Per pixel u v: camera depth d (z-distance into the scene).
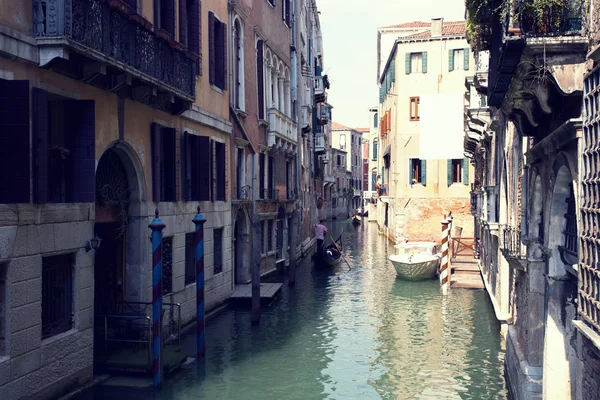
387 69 40.62
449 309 17.67
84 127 9.28
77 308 9.31
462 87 33.84
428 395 10.33
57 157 9.01
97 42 8.84
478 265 24.88
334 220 72.31
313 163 42.09
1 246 7.56
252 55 20.83
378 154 53.09
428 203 33.91
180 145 13.81
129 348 11.29
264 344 13.45
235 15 18.53
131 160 11.43
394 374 11.50
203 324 11.66
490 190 17.08
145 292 11.81
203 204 15.19
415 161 34.53
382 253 34.00
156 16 12.50
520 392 8.66
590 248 4.93
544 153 7.07
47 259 8.77
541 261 8.15
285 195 26.19
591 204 4.89
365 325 15.57
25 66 8.13
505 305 13.97
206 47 15.59
